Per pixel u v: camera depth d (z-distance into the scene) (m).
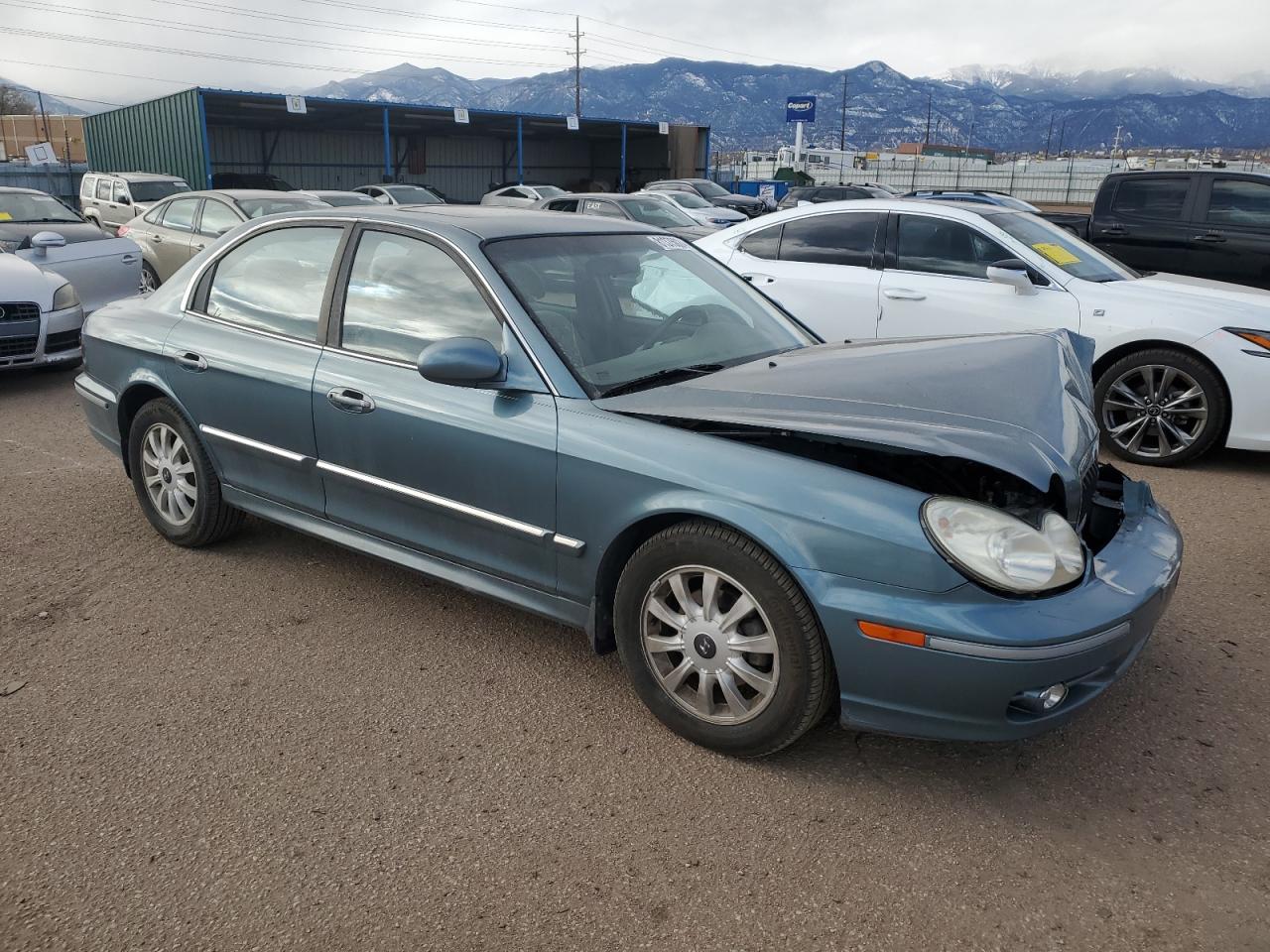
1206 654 3.45
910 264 6.49
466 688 3.18
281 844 2.41
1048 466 2.40
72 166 33.75
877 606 2.38
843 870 2.34
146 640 3.47
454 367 2.85
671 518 2.74
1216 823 2.52
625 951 2.08
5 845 2.39
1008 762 2.80
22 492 5.11
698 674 2.77
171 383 3.98
